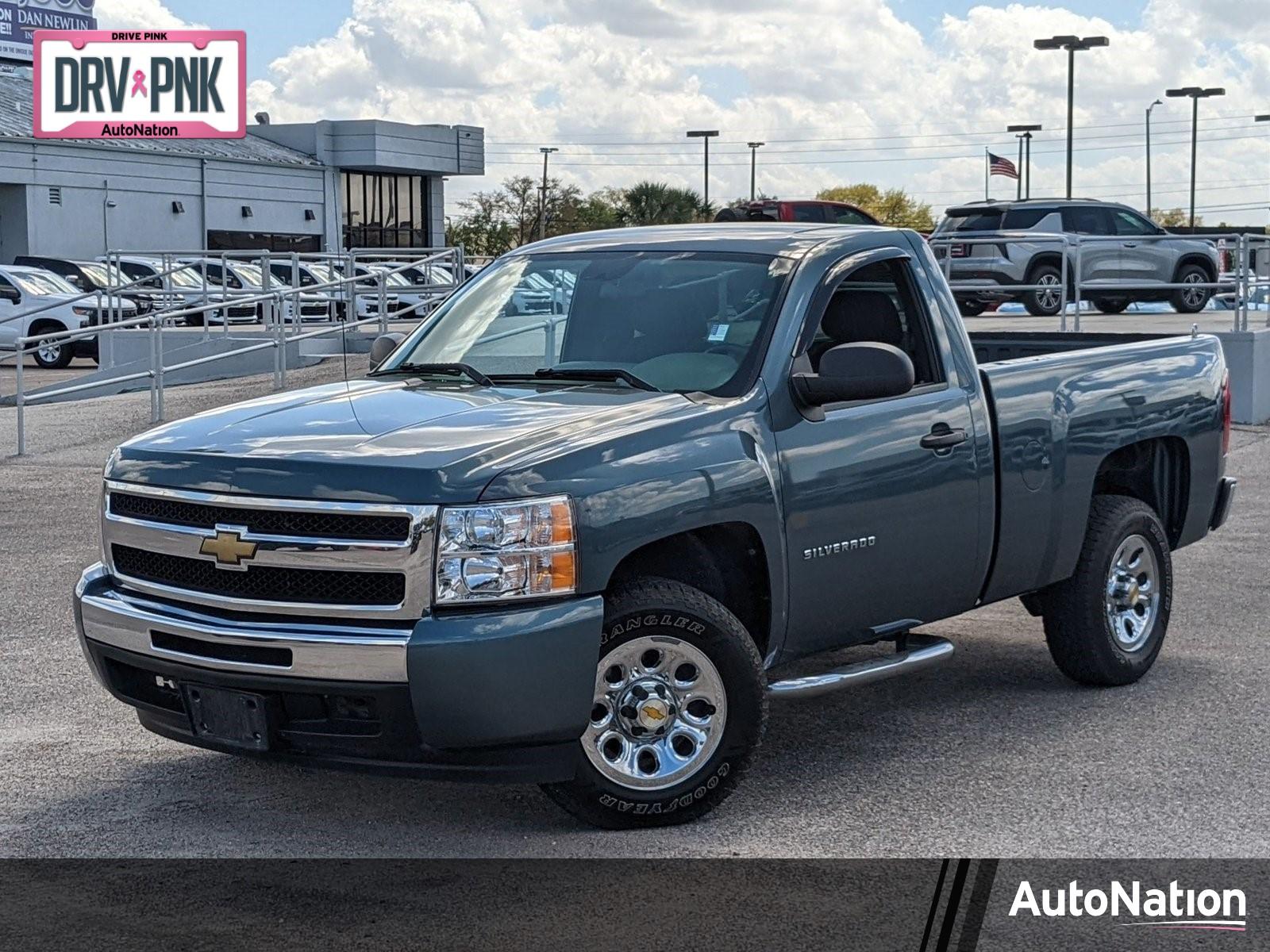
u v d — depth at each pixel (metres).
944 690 7.13
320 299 25.05
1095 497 7.21
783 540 5.49
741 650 5.26
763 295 5.84
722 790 5.30
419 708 4.69
